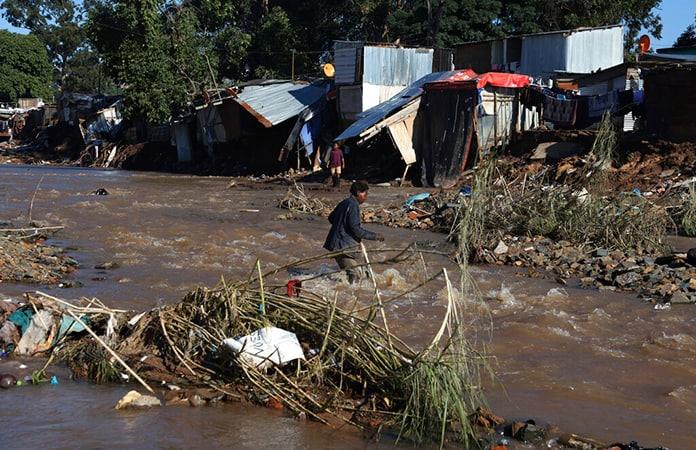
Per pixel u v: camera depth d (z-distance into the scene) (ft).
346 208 32.35
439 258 41.60
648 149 68.23
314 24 152.15
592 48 97.76
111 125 160.35
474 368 19.74
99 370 20.08
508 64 102.47
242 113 115.03
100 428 16.47
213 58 136.05
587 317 28.60
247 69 150.20
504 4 127.85
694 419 18.60
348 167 97.66
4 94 238.07
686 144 66.69
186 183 95.81
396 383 18.16
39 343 22.35
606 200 50.49
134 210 61.67
